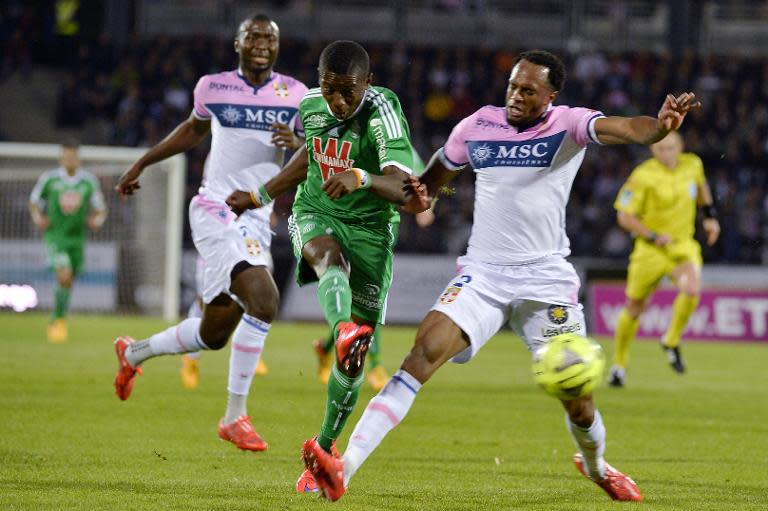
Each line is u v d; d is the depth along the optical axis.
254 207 22.41
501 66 99.56
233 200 22.30
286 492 20.25
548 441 28.33
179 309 78.25
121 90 99.56
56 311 56.09
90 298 76.44
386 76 98.12
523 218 19.62
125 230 75.62
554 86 19.28
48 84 108.25
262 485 20.95
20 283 76.31
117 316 75.75
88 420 29.17
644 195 44.75
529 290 19.52
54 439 25.80
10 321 69.31
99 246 76.06
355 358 18.20
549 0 108.00
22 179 76.19
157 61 99.69
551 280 19.61
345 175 19.16
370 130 20.94
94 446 25.03
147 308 75.56
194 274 78.62
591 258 83.25
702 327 74.38
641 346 68.88
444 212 83.62
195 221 27.02
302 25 108.25
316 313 78.69
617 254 83.31
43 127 103.62
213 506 18.66
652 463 25.23
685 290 46.03
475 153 19.81
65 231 57.22
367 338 18.09
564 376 17.72
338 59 20.03
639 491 21.14
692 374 50.66
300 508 18.67
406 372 18.45
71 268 57.84
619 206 44.91
